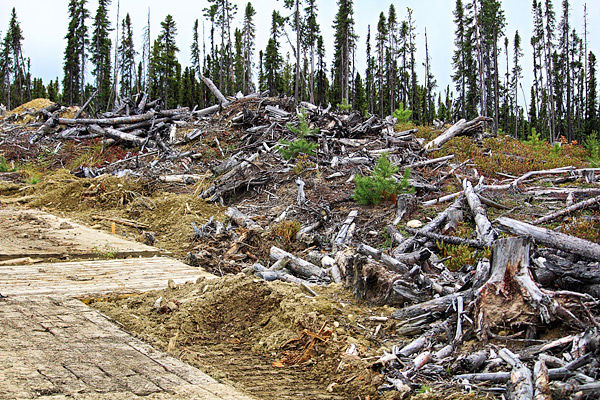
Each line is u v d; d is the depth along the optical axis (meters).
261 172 17.33
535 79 60.81
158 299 7.43
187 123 26.23
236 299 7.18
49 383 4.50
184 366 5.27
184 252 12.82
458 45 58.56
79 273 9.53
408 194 13.16
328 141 19.31
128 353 5.49
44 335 5.84
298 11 44.47
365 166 16.75
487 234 10.27
